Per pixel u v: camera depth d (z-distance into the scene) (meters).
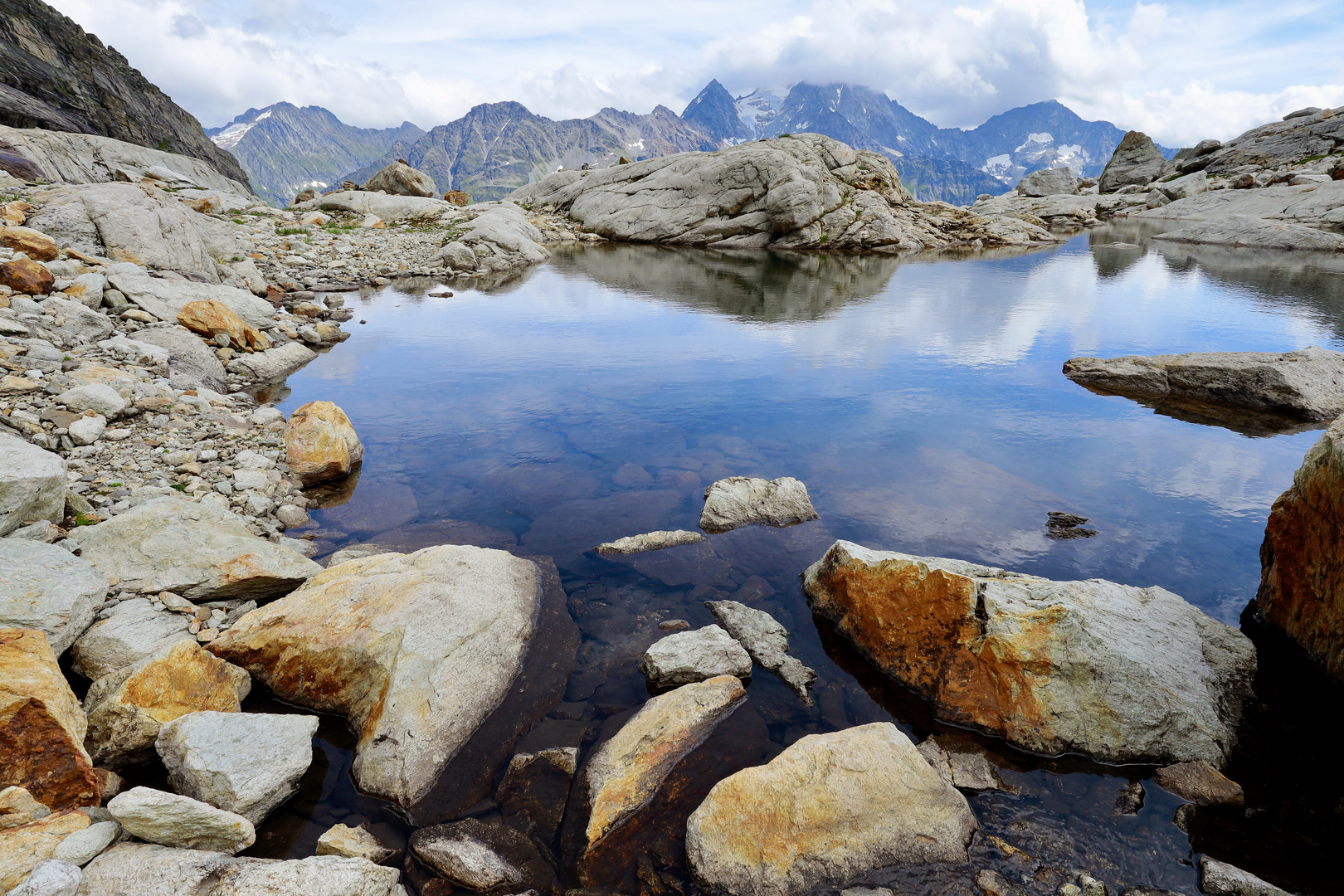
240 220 34.25
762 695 6.56
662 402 14.88
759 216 51.00
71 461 9.55
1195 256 41.31
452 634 6.71
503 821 5.20
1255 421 13.56
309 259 30.53
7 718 4.67
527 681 6.72
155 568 7.32
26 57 52.38
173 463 10.27
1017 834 5.02
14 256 15.18
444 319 23.45
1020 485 10.73
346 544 9.13
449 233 41.16
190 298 17.12
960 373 16.97
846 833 4.89
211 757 5.14
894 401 14.87
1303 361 14.93
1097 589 6.98
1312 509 6.64
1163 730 5.76
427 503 10.36
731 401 14.91
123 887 4.14
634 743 5.73
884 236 48.25
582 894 4.63
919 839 4.89
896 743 5.45
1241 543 8.98
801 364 17.80
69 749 4.86
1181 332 21.06
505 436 12.96
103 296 15.47
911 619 6.79
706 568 8.66
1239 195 59.12
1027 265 39.31
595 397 15.22
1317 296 27.14
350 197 45.38
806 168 50.69
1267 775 5.48
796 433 12.99
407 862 4.89
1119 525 9.43
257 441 11.66
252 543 8.11
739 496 9.98
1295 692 6.28
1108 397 15.16
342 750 6.05
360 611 6.87
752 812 4.96
